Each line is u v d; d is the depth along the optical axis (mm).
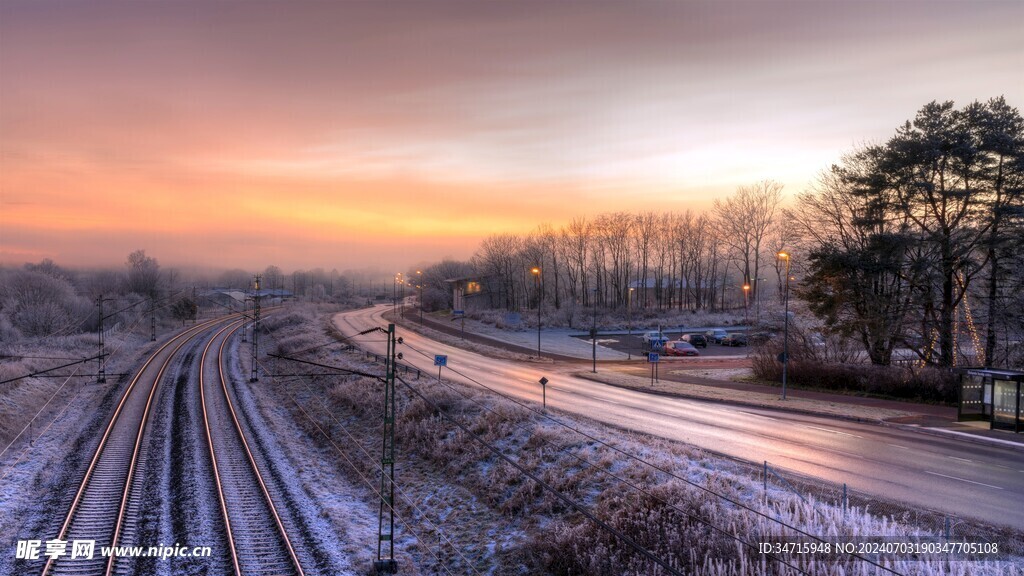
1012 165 36406
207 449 31438
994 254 38438
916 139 39750
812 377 41594
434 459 29922
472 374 49250
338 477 29406
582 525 19422
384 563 19078
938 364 38719
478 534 21906
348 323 100188
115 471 27266
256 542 20188
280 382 53719
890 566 13977
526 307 125562
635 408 34719
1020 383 26938
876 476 20938
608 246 123250
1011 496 18766
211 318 124875
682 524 17297
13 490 24438
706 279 124812
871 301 40719
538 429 28688
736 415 32625
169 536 20453
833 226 45906
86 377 52438
